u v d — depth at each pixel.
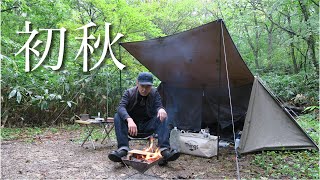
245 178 3.09
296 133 4.15
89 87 7.23
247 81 4.57
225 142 4.73
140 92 3.46
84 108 7.14
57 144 4.82
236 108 4.84
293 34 8.88
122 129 3.39
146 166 2.70
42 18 7.04
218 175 3.20
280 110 4.19
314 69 9.12
